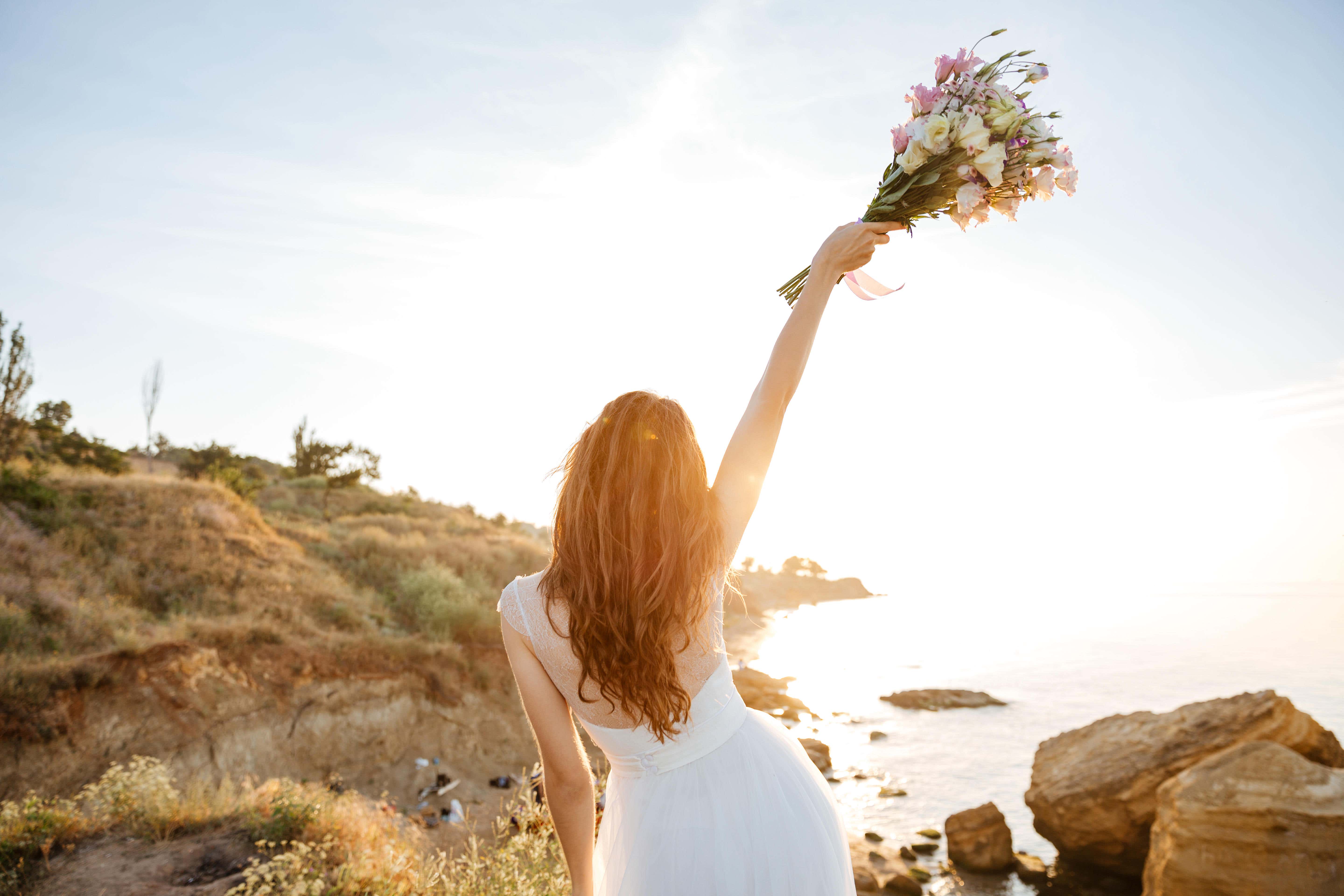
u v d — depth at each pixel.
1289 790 7.64
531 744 15.24
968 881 10.02
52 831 6.06
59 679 10.90
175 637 12.98
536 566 28.23
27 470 20.16
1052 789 10.37
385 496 40.47
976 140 1.45
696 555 1.21
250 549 19.41
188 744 11.24
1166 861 7.81
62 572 14.81
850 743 18.75
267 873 4.82
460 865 4.06
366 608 18.12
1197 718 10.00
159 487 21.44
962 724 20.80
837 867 1.38
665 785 1.32
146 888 5.31
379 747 13.45
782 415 1.42
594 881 1.44
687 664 1.31
